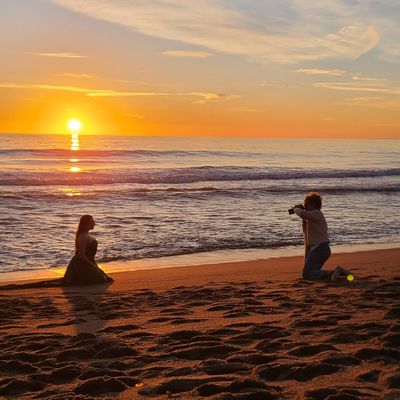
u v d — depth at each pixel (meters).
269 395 3.19
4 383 3.88
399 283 8.22
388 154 84.25
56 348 4.98
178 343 4.93
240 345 4.73
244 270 11.15
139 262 12.27
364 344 4.51
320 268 9.41
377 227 17.81
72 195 23.45
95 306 7.44
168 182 31.61
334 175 38.50
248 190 26.81
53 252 13.27
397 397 3.07
